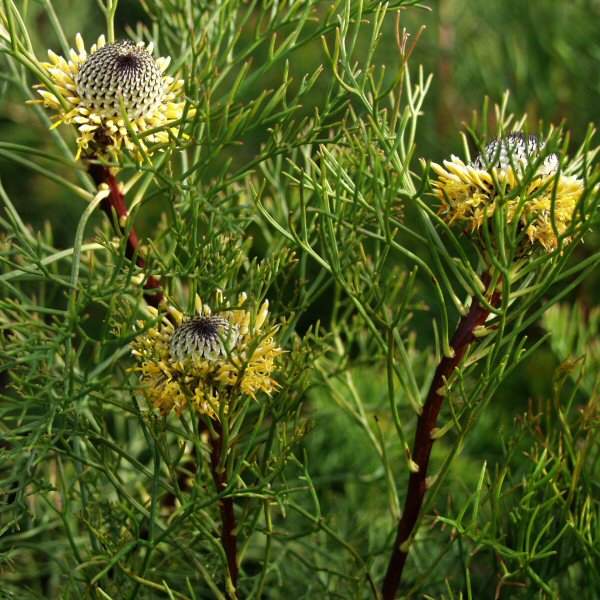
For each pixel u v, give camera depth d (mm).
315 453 1126
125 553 907
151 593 957
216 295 917
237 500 984
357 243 939
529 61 1394
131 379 993
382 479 1085
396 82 885
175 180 919
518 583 939
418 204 877
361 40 1427
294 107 911
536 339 1200
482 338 913
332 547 1058
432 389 900
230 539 921
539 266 893
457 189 879
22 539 1029
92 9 1541
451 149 1388
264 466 920
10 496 1009
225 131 905
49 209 1447
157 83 905
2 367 903
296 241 896
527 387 1165
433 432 905
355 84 892
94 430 957
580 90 1379
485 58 1436
